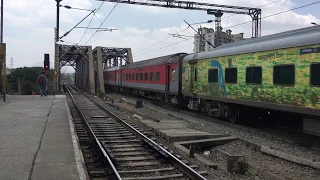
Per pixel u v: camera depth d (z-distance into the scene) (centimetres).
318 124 1051
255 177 764
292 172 785
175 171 774
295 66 1077
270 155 944
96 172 740
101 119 1688
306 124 1105
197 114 1886
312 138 1170
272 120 1594
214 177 734
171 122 1543
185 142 1091
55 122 1203
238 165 792
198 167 797
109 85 5009
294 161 848
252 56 1312
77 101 2888
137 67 3238
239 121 1544
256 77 1285
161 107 2402
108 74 4975
